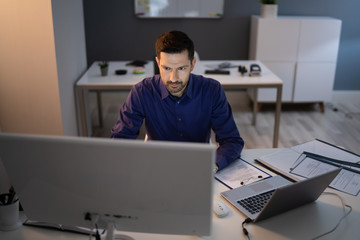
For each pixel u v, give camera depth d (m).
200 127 1.89
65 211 1.15
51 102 2.82
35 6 2.60
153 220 1.11
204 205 1.05
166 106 1.81
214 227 1.38
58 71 2.78
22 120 2.86
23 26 2.63
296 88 4.74
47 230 1.35
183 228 1.12
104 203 1.09
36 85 2.77
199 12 4.92
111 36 4.99
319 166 1.76
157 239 1.32
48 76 2.75
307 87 4.74
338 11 4.93
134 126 1.83
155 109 1.83
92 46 5.02
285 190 1.29
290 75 4.69
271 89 4.73
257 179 1.66
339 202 1.53
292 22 4.49
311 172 1.71
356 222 1.41
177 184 1.02
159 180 1.02
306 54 4.61
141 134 4.02
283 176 1.71
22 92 2.78
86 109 3.80
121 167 1.01
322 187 1.45
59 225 1.36
